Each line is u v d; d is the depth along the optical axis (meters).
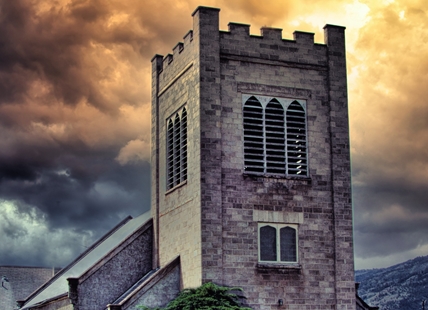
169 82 50.28
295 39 46.84
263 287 43.09
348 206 45.66
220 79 44.84
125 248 50.62
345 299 44.38
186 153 46.59
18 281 99.31
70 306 53.78
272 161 44.97
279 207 44.41
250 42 45.88
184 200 45.78
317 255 44.53
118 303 44.22
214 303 40.62
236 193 43.78
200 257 42.44
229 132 44.41
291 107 46.16
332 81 46.97
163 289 44.53
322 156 45.88
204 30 45.06
